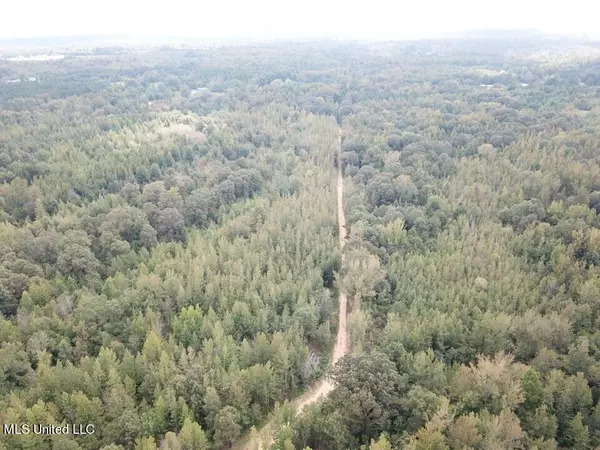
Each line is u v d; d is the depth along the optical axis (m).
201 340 94.44
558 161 158.50
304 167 184.00
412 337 91.56
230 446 79.06
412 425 72.69
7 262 107.56
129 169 166.00
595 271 108.38
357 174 178.75
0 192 141.62
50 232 119.62
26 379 81.62
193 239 136.25
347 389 74.19
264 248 126.38
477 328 92.94
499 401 74.56
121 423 73.38
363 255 117.81
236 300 104.81
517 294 104.25
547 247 120.94
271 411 84.69
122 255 121.56
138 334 93.56
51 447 70.44
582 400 75.50
